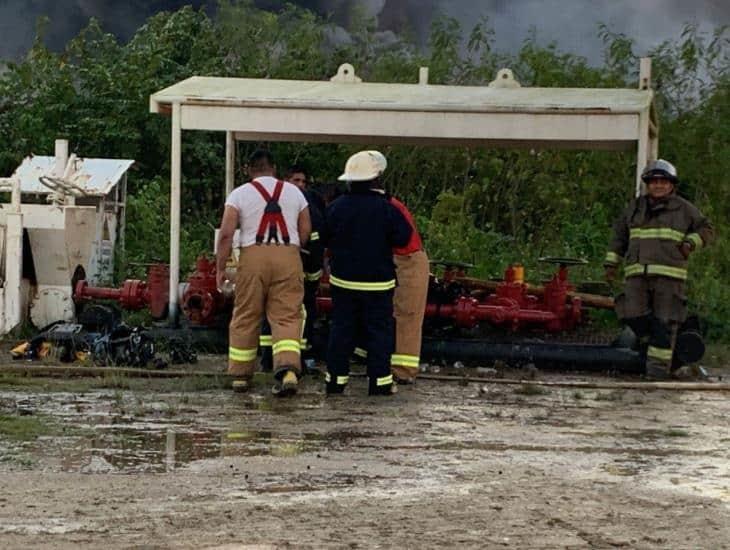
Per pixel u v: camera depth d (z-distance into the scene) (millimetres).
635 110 13047
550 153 19938
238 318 10984
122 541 5953
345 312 11055
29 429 8914
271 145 20766
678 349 12789
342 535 6129
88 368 11812
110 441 8547
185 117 13531
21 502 6711
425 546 5969
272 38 22594
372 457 8133
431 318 13273
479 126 13242
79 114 20875
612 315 15180
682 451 8664
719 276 17312
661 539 6191
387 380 11039
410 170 20641
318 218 11047
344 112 13359
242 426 9266
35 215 14383
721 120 19688
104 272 15695
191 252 17219
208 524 6293
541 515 6621
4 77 21484
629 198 19734
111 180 15930
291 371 10742
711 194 19297
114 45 22578
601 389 11875
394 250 11219
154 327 13719
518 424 9648
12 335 14234
